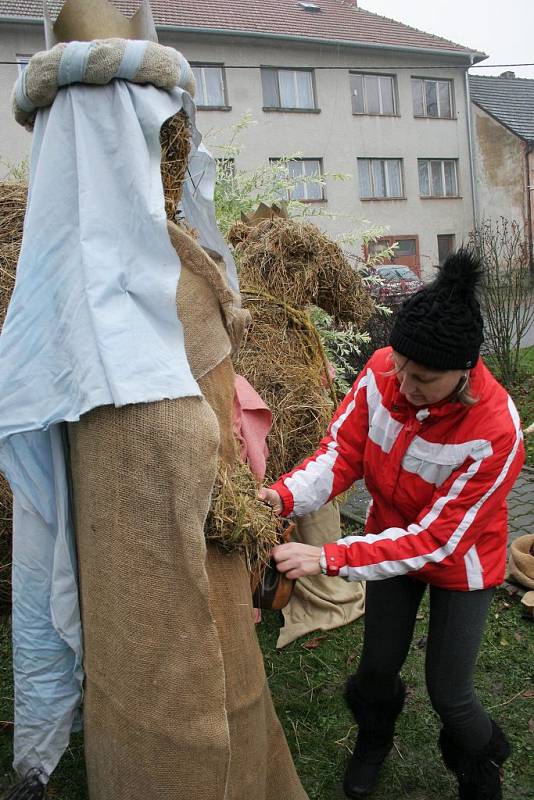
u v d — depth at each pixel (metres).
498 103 25.36
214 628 1.50
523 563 3.52
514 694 2.76
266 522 1.69
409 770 2.39
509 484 1.79
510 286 8.47
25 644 1.71
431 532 1.79
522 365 9.34
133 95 1.51
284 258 2.91
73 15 1.68
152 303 1.47
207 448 1.46
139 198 1.47
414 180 23.06
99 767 1.65
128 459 1.45
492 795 2.06
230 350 1.71
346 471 2.06
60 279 1.49
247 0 20.73
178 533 1.46
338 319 3.24
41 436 1.63
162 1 19.23
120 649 1.53
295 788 1.93
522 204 23.88
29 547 1.67
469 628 1.92
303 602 3.39
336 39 20.67
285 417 2.77
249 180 4.58
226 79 19.28
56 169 1.49
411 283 8.64
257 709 1.70
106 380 1.41
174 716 1.51
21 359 1.49
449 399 1.75
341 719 2.67
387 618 2.07
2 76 15.54
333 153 21.25
